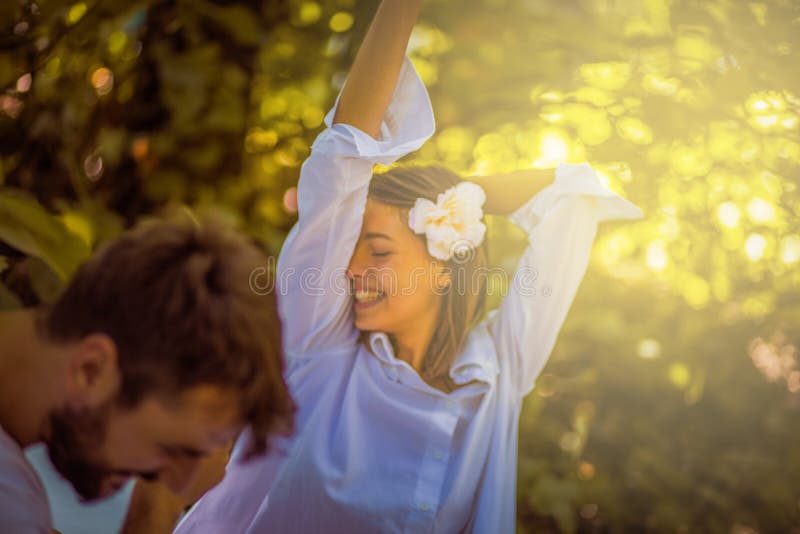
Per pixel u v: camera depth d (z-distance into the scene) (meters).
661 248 2.20
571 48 2.07
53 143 1.90
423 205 1.31
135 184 2.11
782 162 1.97
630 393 2.51
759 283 2.27
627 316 2.38
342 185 1.22
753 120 1.91
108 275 0.81
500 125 2.12
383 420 1.27
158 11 2.09
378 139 1.32
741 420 2.52
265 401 0.82
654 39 1.96
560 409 2.52
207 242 0.83
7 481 0.80
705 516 2.44
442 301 1.31
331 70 2.24
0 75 1.79
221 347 0.78
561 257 1.35
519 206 1.38
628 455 2.50
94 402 0.81
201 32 2.13
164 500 1.21
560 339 2.51
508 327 1.35
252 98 2.20
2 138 1.88
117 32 2.04
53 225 1.29
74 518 1.16
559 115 2.06
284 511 1.25
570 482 2.36
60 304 0.84
